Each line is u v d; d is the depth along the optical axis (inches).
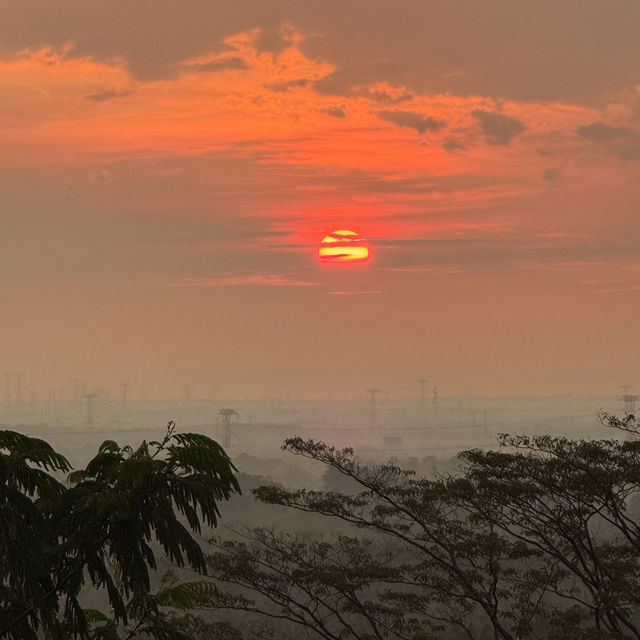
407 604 3043.8
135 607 1211.2
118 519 1035.9
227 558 2913.4
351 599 2942.9
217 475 1059.3
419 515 2815.0
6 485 1058.7
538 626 3543.3
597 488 2471.7
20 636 1076.5
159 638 1189.1
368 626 4106.8
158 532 1027.3
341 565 2999.5
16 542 1029.8
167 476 1042.7
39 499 1096.8
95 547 1050.7
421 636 2391.7
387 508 2864.2
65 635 1116.5
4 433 1104.8
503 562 3636.8
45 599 1070.4
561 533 2596.0
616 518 2581.2
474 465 2682.1
